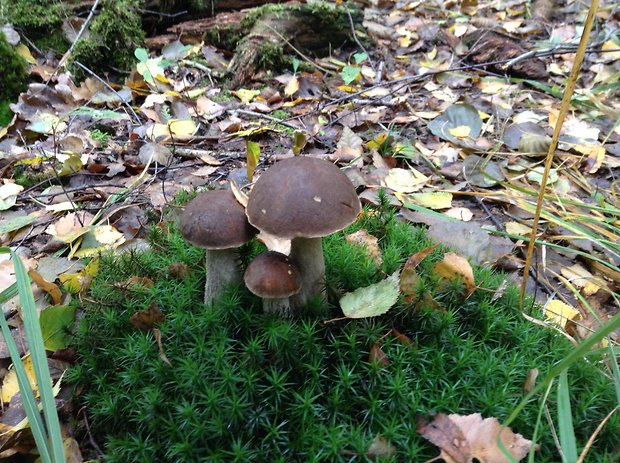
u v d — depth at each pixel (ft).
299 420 1.01
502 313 1.24
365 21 3.69
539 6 3.69
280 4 3.10
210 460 0.95
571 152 2.09
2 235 1.64
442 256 1.41
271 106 2.63
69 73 2.67
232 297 1.15
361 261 1.33
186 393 1.04
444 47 3.31
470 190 1.93
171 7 3.11
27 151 2.08
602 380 1.08
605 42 2.97
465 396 1.04
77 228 1.63
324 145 2.22
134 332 1.17
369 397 1.04
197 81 2.83
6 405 1.15
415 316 1.17
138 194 1.86
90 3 2.99
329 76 2.98
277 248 1.37
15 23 2.84
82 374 1.13
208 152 2.14
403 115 2.48
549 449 0.98
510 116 2.42
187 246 1.44
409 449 0.95
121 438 1.04
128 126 2.34
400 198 1.78
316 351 1.07
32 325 0.93
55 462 0.81
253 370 1.06
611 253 1.59
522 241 1.63
